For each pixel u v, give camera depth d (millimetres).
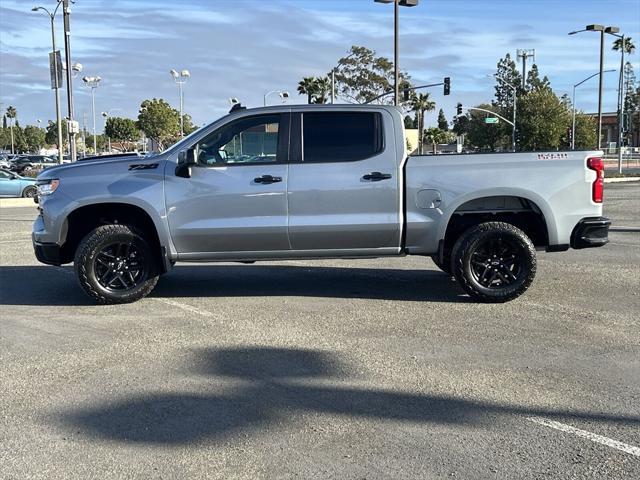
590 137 70312
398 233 7160
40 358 5414
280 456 3670
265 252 7203
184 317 6750
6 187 26719
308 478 3420
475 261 7230
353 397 4531
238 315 6840
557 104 69062
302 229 7055
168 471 3510
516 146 70500
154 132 75188
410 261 10352
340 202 7070
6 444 3852
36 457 3684
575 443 3811
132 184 7043
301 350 5605
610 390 4629
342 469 3516
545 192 7125
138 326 6398
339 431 3988
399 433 3953
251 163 7062
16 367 5195
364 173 7055
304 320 6613
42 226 7266
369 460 3611
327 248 7199
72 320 6641
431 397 4516
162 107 76062
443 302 7363
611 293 7758
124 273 7305
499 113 75125
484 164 7113
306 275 9164
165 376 4980
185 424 4109
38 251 7309
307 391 4656
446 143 97062
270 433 3969
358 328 6293
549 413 4238
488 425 4059
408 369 5090
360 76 57062
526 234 7574
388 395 4559
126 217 7430
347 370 5082
